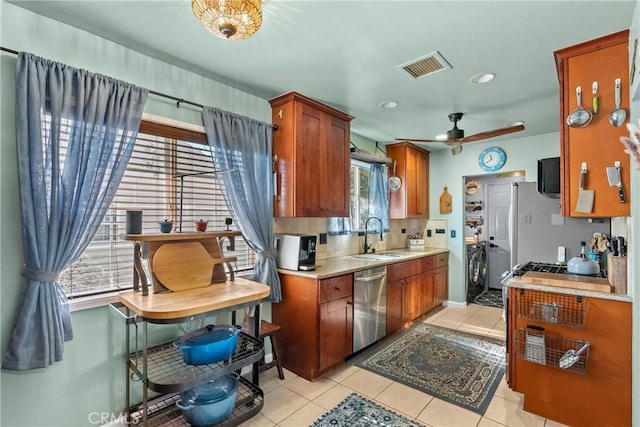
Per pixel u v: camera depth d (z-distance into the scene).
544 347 1.98
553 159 2.65
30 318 1.52
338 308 2.70
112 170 1.79
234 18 1.31
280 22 1.67
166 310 1.55
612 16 1.59
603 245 2.66
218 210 2.51
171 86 2.14
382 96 2.70
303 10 1.57
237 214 2.41
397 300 3.50
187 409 1.81
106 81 1.78
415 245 4.69
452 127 3.62
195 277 2.00
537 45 1.89
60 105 1.62
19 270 1.57
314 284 2.53
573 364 1.89
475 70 2.22
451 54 2.00
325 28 1.72
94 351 1.82
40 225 1.55
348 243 3.85
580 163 1.81
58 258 1.60
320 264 3.11
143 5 1.55
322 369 2.54
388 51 1.96
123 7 1.57
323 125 2.84
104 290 1.92
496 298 5.12
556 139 3.79
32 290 1.54
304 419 2.03
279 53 2.00
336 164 2.97
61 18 1.66
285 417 2.05
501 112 3.09
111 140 1.78
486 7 1.55
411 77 2.33
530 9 1.56
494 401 2.23
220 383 1.98
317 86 2.49
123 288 1.99
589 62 1.79
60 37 1.69
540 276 2.29
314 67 2.18
